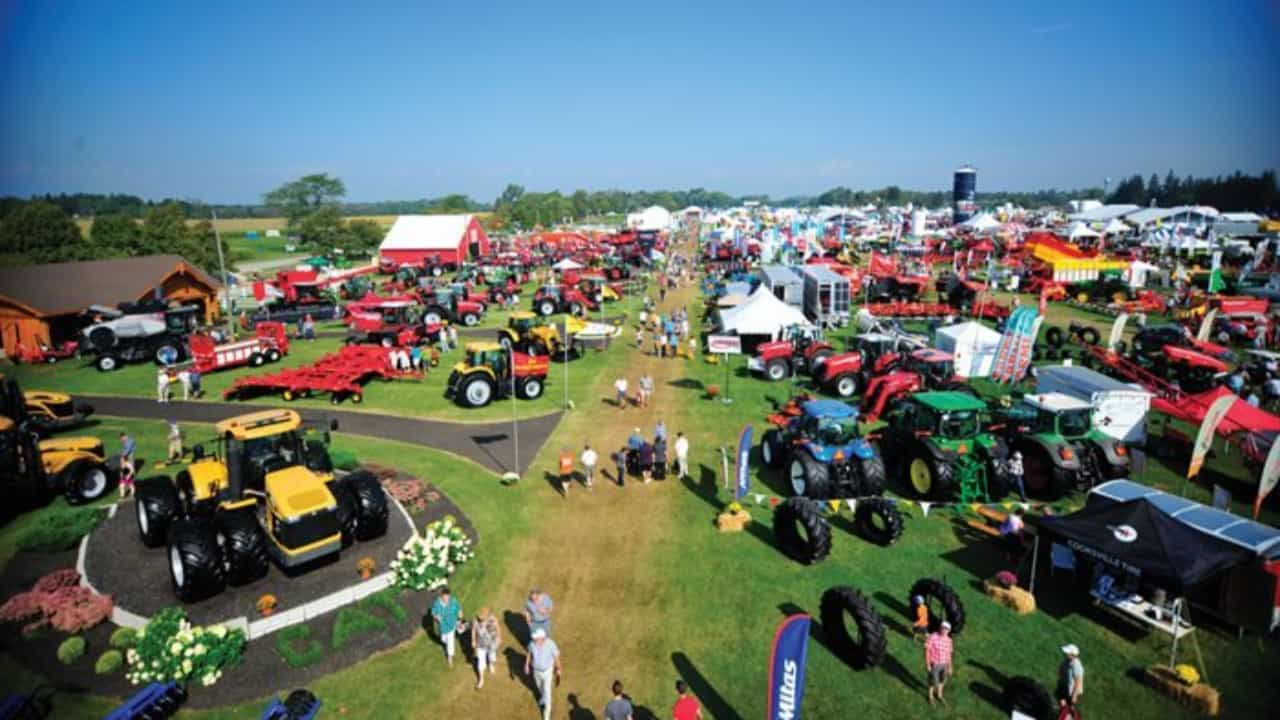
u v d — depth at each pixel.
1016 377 25.81
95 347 31.95
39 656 11.44
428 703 10.66
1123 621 12.42
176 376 29.28
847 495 16.72
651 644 12.02
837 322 40.62
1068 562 13.45
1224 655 11.49
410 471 19.30
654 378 29.72
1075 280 49.09
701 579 13.95
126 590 13.12
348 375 26.84
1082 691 10.67
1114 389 20.50
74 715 10.23
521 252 71.12
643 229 85.19
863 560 14.55
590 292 49.62
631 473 19.30
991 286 50.28
